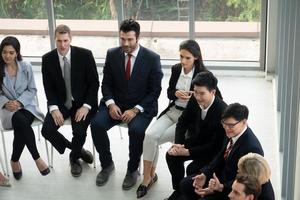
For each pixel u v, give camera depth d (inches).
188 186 148.8
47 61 181.3
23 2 269.7
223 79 261.3
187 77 168.4
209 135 153.6
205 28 262.8
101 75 267.7
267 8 250.1
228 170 135.7
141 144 172.7
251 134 133.9
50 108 182.4
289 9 171.6
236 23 260.1
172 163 160.9
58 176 184.4
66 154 197.8
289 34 165.0
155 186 176.9
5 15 273.3
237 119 130.6
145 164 171.2
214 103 150.7
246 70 263.1
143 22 266.1
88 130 213.0
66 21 271.1
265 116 221.6
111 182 179.6
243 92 245.3
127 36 172.7
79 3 267.0
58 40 176.4
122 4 263.1
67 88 183.3
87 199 171.2
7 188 178.4
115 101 182.5
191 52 163.3
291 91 150.3
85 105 182.4
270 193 118.4
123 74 178.4
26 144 178.7
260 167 116.6
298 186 137.2
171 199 160.1
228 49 265.4
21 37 276.4
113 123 179.5
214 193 137.1
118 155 195.8
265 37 256.1
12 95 182.4
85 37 273.0
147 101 177.8
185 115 160.4
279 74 213.0
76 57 180.4
